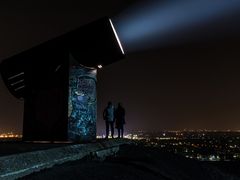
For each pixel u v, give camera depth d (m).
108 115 16.39
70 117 12.04
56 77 12.37
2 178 6.00
